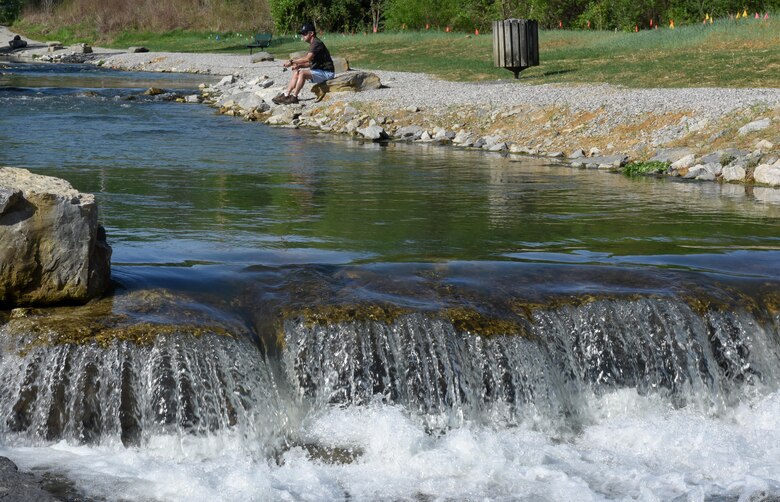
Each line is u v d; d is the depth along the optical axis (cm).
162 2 6281
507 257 880
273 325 680
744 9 3994
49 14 6669
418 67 3198
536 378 684
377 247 912
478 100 2112
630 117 1772
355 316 682
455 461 606
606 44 3222
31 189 661
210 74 3844
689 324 734
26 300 661
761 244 963
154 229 971
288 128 2105
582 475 600
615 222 1066
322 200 1177
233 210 1093
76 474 557
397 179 1375
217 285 741
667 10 4431
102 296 694
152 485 550
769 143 1505
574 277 790
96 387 607
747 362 741
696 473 612
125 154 1578
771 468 620
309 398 657
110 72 3988
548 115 1894
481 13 5078
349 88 2416
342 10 5444
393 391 662
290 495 553
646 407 707
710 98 1814
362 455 614
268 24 5944
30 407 601
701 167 1473
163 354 621
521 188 1313
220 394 625
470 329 686
